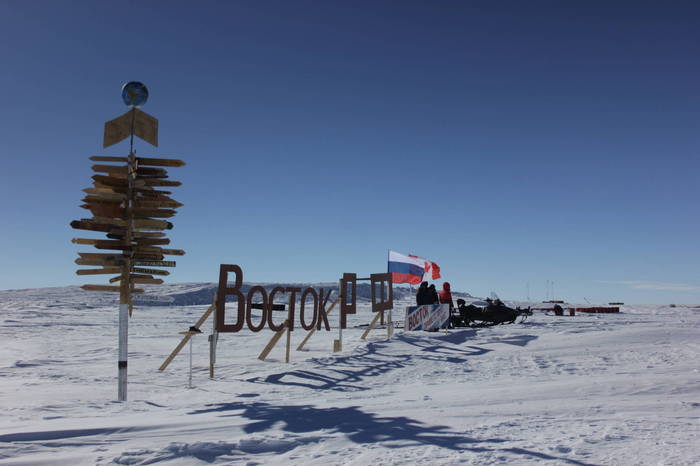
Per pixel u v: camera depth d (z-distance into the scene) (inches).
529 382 376.8
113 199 377.1
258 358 535.8
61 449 198.4
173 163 390.9
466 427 232.2
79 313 1386.6
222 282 443.8
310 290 543.5
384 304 640.4
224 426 239.0
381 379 414.3
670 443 199.3
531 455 184.9
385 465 175.3
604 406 281.0
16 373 461.1
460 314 769.6
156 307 1779.0
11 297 2089.1
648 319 951.6
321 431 226.8
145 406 320.2
